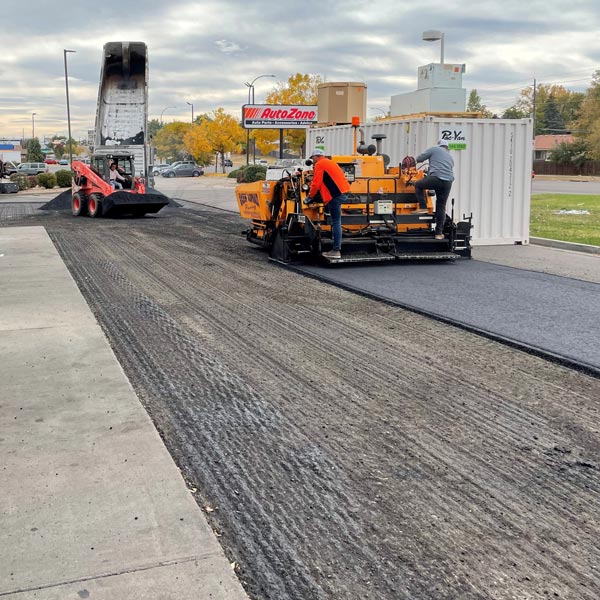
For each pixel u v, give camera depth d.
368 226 11.32
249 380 5.62
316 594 2.90
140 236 15.76
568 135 97.19
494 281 9.88
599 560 3.15
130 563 3.03
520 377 5.70
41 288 9.20
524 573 3.04
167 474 3.87
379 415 4.88
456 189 14.16
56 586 2.87
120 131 25.06
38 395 5.13
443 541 3.29
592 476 3.97
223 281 10.02
